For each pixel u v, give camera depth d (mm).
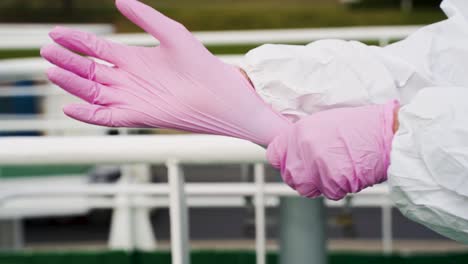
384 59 1464
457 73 1491
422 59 1501
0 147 1478
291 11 19141
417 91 1480
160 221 6793
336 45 1449
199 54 1391
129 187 2838
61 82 1382
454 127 1278
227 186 2555
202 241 6371
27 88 4723
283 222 1854
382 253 3301
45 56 1396
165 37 1383
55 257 3469
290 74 1420
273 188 1819
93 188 2814
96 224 7211
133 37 3039
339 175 1335
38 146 1475
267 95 1426
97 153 1464
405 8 18531
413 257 3246
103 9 20844
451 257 3209
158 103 1395
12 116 4656
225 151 1442
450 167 1282
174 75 1399
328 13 18953
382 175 1362
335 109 1372
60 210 5367
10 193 2787
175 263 1521
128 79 1415
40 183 5211
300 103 1429
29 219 7281
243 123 1396
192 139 1461
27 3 21672
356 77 1424
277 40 3043
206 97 1384
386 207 3719
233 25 18109
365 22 17828
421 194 1322
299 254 1842
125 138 1484
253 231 4355
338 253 3340
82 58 1417
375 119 1351
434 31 1539
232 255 3402
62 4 20875
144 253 3355
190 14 18969
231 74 1406
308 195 1404
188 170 7781
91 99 1403
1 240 4492
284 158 1379
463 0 1585
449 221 1334
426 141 1290
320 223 1842
